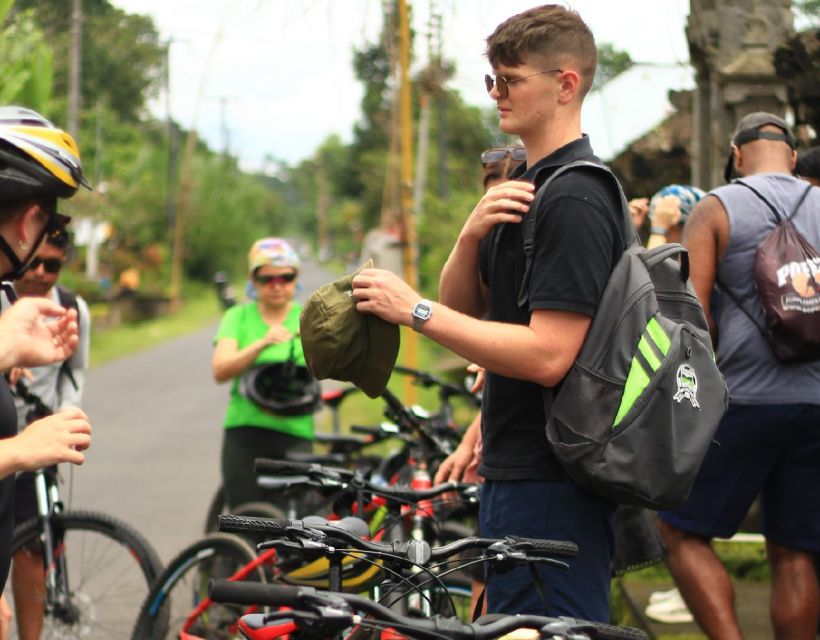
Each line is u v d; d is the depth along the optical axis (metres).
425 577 2.82
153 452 12.30
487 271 3.28
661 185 7.51
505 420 3.14
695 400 2.98
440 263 17.95
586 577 3.07
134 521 8.70
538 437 3.10
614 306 2.97
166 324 39.19
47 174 2.87
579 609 3.06
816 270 3.88
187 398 17.70
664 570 5.58
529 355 2.94
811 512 4.02
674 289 3.14
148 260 47.62
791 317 3.83
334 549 2.53
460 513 4.61
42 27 24.42
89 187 3.12
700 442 2.95
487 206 3.11
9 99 11.81
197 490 9.97
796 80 5.99
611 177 3.03
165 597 4.82
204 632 4.69
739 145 4.29
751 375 3.95
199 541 4.79
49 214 2.93
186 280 57.66
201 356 25.88
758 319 3.96
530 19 3.11
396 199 25.69
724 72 6.14
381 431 5.64
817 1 6.25
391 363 3.07
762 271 3.89
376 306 3.00
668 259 3.18
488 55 3.19
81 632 5.00
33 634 5.00
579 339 2.97
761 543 5.79
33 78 12.23
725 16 6.23
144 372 22.17
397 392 15.05
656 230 5.08
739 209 4.02
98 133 48.97
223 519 2.56
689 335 3.04
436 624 2.12
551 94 3.12
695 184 6.69
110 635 4.98
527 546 2.52
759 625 4.77
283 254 6.17
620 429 2.90
